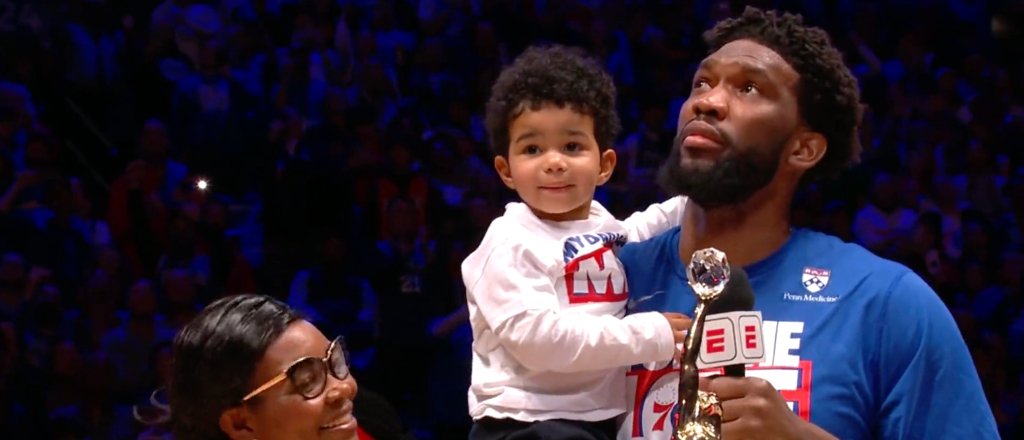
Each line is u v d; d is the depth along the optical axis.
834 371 1.50
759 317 1.38
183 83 5.32
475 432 1.67
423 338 3.93
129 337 4.08
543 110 1.70
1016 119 6.16
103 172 5.32
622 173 5.02
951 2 6.91
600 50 6.43
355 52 5.80
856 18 6.80
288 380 1.50
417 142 4.97
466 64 6.07
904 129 5.88
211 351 1.50
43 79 5.51
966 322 4.52
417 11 6.36
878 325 1.53
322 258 4.23
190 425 1.54
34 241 4.52
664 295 1.66
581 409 1.60
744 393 1.37
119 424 3.97
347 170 4.67
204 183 4.83
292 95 5.44
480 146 5.37
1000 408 4.43
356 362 3.87
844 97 1.62
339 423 1.54
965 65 6.50
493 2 6.45
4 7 5.59
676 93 6.29
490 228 1.72
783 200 1.62
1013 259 4.88
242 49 5.70
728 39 1.66
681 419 1.26
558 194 1.69
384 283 4.16
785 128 1.57
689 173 1.57
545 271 1.63
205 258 4.44
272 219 4.59
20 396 4.00
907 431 1.50
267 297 1.60
